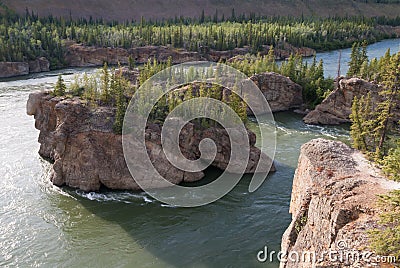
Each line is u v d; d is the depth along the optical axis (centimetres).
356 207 1964
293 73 7375
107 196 3616
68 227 3153
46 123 4422
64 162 3762
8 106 6700
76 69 11069
